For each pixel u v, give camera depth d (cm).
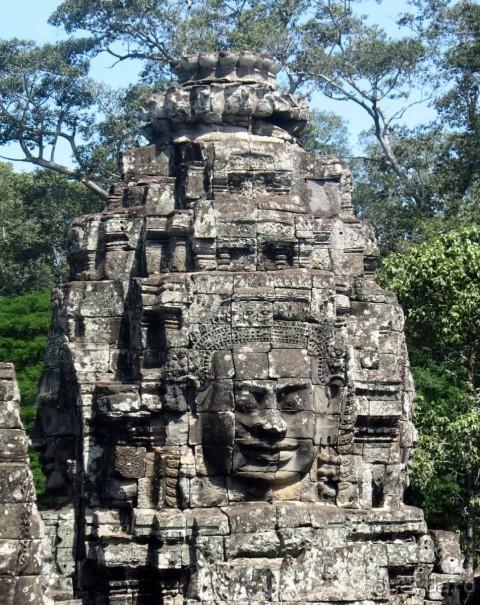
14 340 3117
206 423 1925
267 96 2114
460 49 3738
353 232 2117
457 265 2639
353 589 1778
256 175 2067
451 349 2773
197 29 3884
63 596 1919
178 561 1870
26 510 1463
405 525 1973
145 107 2162
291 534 1880
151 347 1973
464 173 3612
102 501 1956
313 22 3900
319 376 1967
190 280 1947
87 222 2122
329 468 1964
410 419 2169
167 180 2091
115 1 3866
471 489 2580
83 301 2062
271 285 1952
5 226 4084
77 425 2036
